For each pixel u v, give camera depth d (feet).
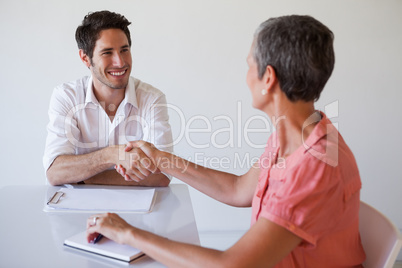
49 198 4.80
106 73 5.75
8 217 4.15
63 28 7.85
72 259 3.24
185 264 2.93
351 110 8.55
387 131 8.66
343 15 8.22
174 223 4.03
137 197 4.75
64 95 6.02
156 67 8.13
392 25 8.30
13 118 8.07
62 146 5.72
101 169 5.24
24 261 3.19
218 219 8.68
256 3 8.08
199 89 8.28
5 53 7.83
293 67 3.04
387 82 8.49
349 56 8.36
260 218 2.93
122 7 7.88
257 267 2.78
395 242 3.17
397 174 8.80
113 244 3.40
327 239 3.04
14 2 7.69
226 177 4.60
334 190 2.89
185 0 7.95
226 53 8.20
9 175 8.24
